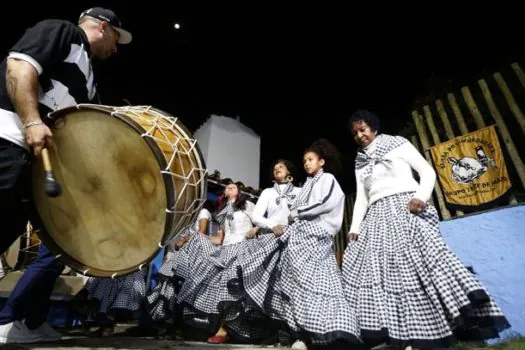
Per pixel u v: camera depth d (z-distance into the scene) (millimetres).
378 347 2455
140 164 1617
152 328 3412
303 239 2457
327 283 2279
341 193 2598
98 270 1792
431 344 1833
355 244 2291
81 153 1693
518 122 3326
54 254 1829
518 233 2910
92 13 2051
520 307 2785
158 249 1585
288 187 3154
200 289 3105
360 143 2498
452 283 1824
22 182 1684
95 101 2049
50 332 2322
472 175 3422
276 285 2592
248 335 2918
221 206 3936
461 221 3213
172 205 1537
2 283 3039
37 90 1578
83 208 1753
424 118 3998
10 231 1744
